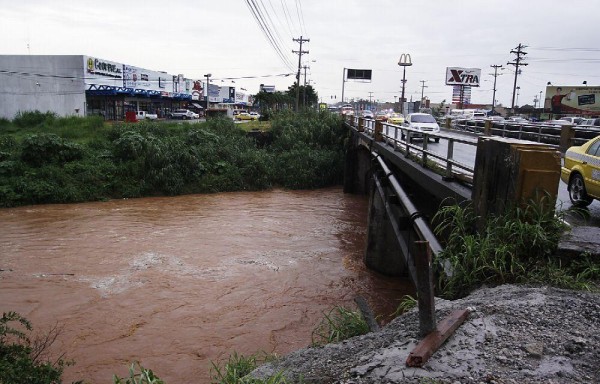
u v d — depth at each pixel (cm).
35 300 1245
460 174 855
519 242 534
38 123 4178
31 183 2683
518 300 464
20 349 599
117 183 2916
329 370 411
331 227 2145
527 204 556
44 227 2058
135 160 3098
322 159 3497
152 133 3556
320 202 2834
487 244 552
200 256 1645
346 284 1400
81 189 2786
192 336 1055
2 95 4688
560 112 6262
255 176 3334
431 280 400
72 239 1850
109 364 935
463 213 667
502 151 589
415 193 1270
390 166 1583
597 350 369
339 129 3925
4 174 2767
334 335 589
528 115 7794
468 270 554
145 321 1130
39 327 1088
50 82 4850
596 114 6056
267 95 8525
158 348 1001
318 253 1716
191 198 2930
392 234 1479
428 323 397
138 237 1891
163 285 1365
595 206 993
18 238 1862
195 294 1301
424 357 363
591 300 458
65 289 1325
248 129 4475
